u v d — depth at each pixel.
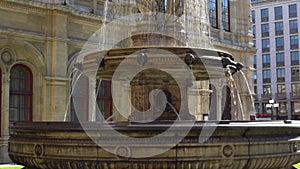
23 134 6.89
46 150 6.38
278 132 6.64
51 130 6.27
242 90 35.25
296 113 80.88
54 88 24.45
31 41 23.78
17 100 23.70
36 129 6.46
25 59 23.78
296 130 6.99
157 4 9.85
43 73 24.31
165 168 5.84
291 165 7.18
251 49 38.97
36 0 23.89
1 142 22.45
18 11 23.19
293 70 81.81
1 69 22.86
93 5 26.88
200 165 5.89
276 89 83.19
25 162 6.77
